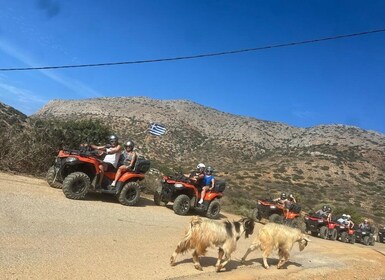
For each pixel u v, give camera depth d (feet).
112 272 22.16
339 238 77.97
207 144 278.26
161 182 50.83
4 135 47.91
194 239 25.84
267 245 31.22
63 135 53.62
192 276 24.59
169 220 42.06
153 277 22.89
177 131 279.90
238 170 201.77
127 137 237.86
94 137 57.36
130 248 27.76
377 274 39.06
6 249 21.98
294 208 67.97
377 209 163.94
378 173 218.38
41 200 35.06
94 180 40.96
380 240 108.99
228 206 79.46
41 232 26.55
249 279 26.84
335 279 32.81
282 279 28.86
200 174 51.72
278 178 190.49
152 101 342.85
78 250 24.59
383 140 288.30
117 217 36.68
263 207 67.10
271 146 299.38
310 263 37.52
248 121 343.46
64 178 41.50
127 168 43.83
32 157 48.98
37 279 18.98
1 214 28.30
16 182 40.47
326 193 177.37
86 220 32.63
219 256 26.99
